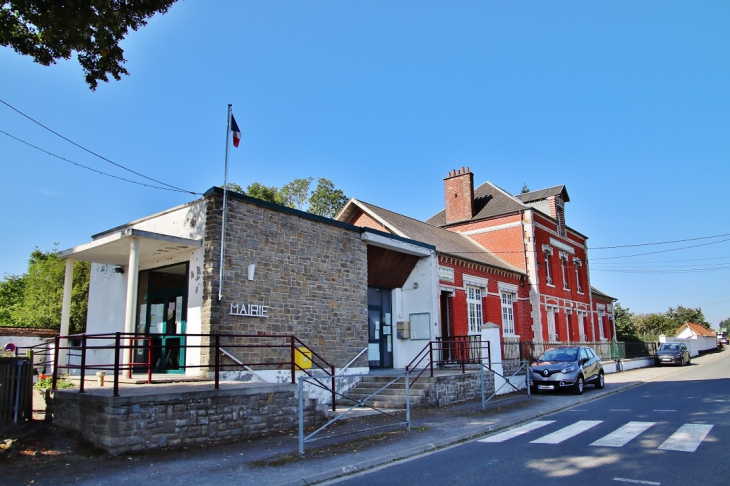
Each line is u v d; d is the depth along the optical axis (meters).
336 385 14.45
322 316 14.41
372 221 21.59
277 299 13.16
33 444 8.34
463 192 29.69
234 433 9.49
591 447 8.12
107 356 14.79
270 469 7.28
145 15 9.86
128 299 11.09
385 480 6.73
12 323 31.69
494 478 6.54
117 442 8.02
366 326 15.99
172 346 10.12
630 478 6.29
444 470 7.10
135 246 11.27
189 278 12.30
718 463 6.83
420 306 19.20
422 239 20.88
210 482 6.67
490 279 23.58
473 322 21.88
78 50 9.73
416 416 12.17
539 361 17.86
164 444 8.53
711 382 20.06
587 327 34.22
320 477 6.94
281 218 13.67
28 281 32.19
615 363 29.27
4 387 9.73
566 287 31.73
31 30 9.81
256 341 12.40
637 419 10.77
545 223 29.16
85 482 6.71
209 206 12.20
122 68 10.57
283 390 10.51
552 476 6.51
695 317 84.25
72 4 8.71
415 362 18.80
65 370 15.27
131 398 8.26
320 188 39.69
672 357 34.41
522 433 9.73
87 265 28.02
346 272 15.53
